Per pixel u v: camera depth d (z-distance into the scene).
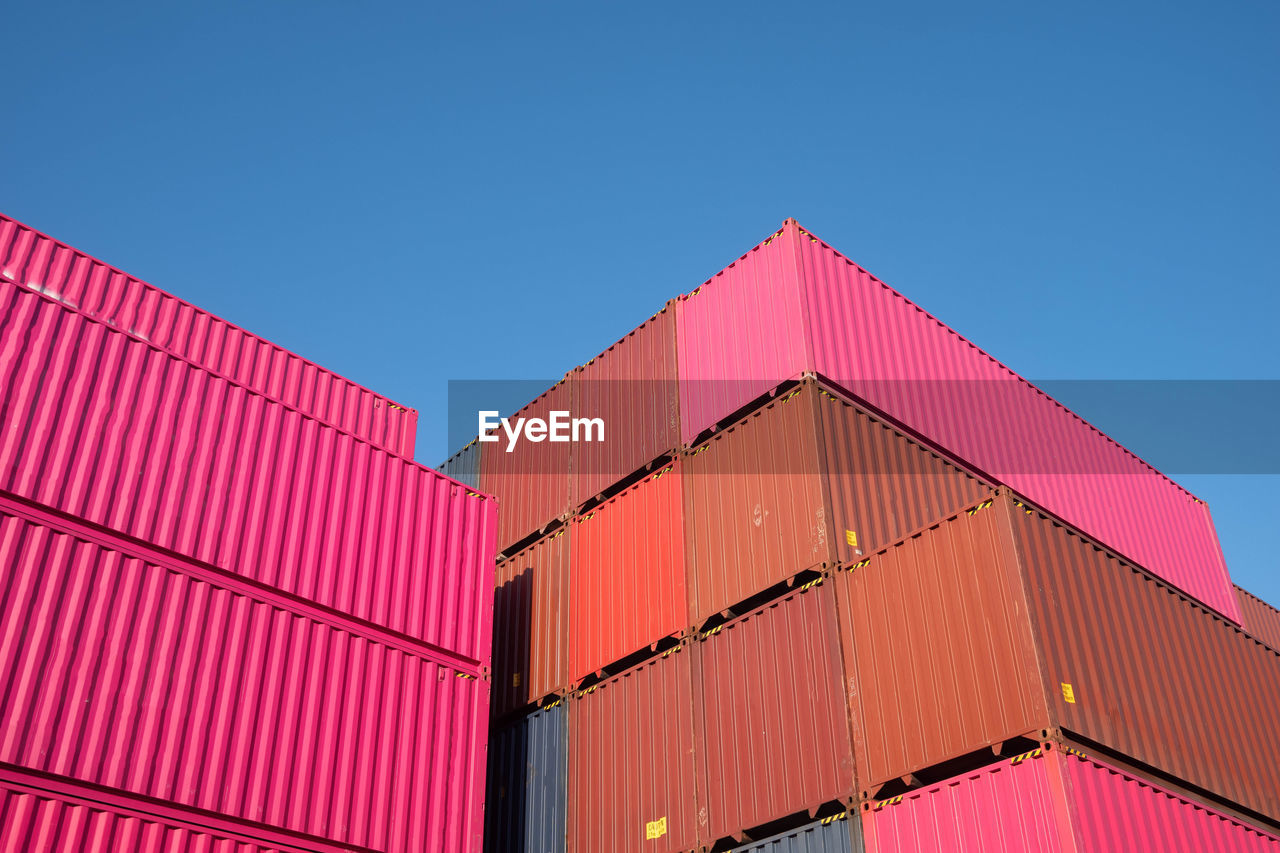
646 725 17.91
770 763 15.58
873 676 15.10
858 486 17.92
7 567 12.98
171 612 14.38
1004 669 13.75
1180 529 27.66
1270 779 17.09
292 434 17.23
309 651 15.80
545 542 22.72
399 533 18.06
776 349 19.77
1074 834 12.09
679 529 19.55
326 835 14.73
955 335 23.52
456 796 16.69
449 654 17.78
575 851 17.94
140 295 18.83
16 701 12.41
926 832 13.37
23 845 11.90
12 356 14.23
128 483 14.70
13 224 17.53
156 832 13.05
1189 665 16.80
